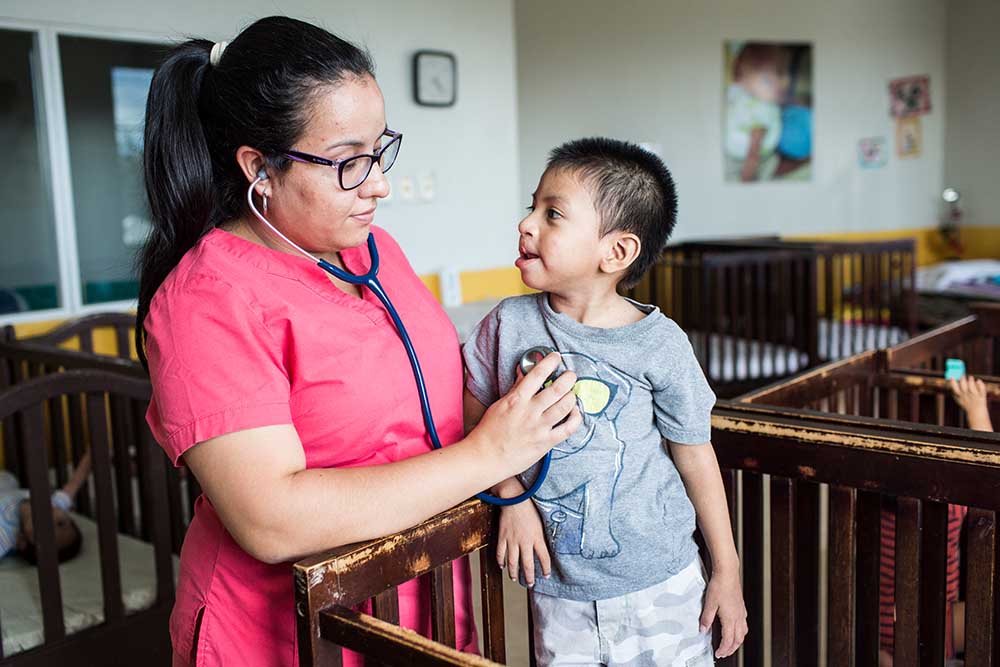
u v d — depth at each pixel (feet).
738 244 17.81
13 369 9.53
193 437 3.06
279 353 3.26
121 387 6.82
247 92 3.15
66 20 11.59
